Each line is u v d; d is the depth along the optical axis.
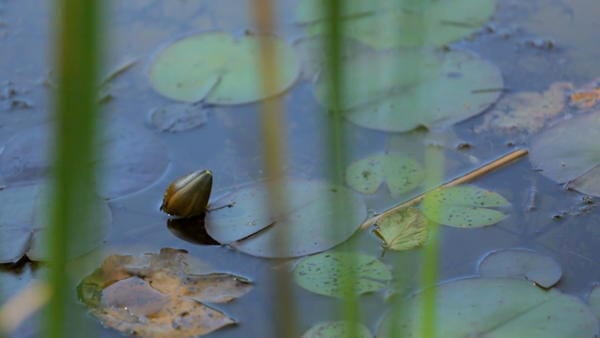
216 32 3.32
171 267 2.97
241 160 3.11
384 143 3.11
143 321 2.91
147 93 3.22
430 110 3.16
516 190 3.05
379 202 3.04
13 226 3.01
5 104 3.21
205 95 3.21
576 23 3.31
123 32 3.33
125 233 3.01
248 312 2.92
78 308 2.91
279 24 3.32
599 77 3.21
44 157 3.11
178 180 3.02
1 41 3.33
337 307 2.91
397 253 2.97
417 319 2.89
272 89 2.28
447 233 2.99
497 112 3.16
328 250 2.98
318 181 3.06
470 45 3.27
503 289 2.92
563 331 2.88
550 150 3.09
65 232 1.39
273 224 3.01
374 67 3.21
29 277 2.96
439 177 3.06
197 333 2.90
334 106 1.96
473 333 2.88
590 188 3.04
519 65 3.23
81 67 1.11
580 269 2.95
